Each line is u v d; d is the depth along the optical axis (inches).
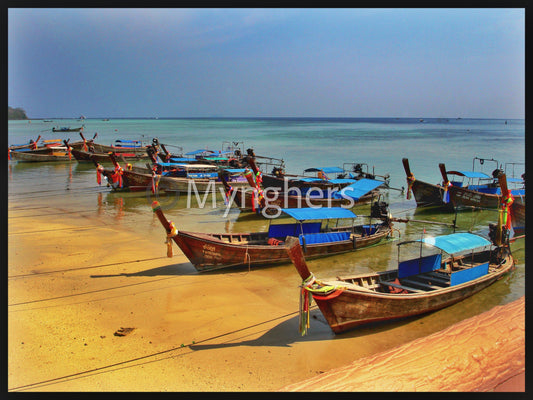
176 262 725.9
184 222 1026.1
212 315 534.0
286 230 792.3
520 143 3120.1
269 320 523.8
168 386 390.0
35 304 555.2
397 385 375.2
